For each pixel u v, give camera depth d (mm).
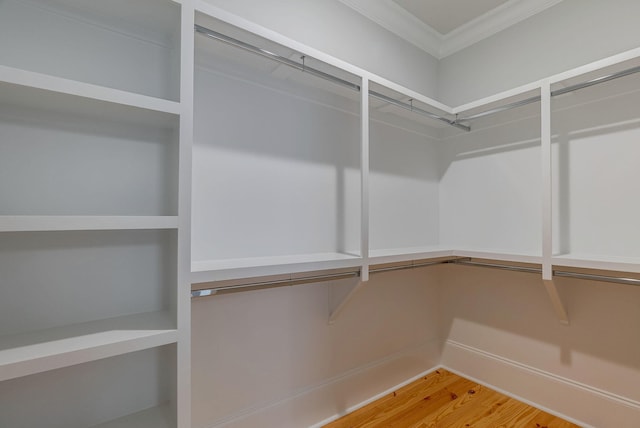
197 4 1113
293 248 1745
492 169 2305
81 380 1103
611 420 1751
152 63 1280
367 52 2152
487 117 2336
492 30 2320
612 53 1778
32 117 1051
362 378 2068
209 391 1466
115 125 1190
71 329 1039
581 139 1883
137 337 962
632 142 1703
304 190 1802
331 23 1957
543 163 1663
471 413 1962
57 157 1089
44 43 1089
